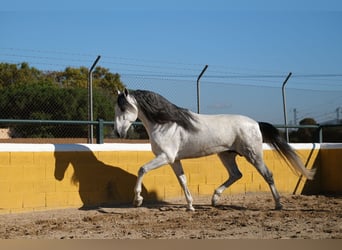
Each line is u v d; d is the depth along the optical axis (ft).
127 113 26.53
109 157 29.58
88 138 31.27
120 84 43.57
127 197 30.14
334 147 38.09
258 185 35.40
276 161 36.32
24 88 36.70
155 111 26.58
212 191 33.47
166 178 31.68
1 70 55.47
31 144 26.99
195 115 27.71
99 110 38.24
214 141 27.50
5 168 25.98
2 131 35.58
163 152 26.58
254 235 20.63
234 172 29.55
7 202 25.98
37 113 35.50
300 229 21.94
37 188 26.94
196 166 32.94
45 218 24.97
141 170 26.43
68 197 27.94
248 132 27.94
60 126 35.73
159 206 29.22
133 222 23.94
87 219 24.54
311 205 30.17
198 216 25.71
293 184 37.01
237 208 28.71
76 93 37.04
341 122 41.09
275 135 29.12
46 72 57.93
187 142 27.12
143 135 37.65
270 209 28.37
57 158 27.66
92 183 28.81
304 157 37.68
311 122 44.19
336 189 37.81
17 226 22.88
